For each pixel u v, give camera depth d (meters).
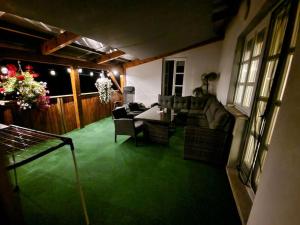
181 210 1.78
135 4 1.87
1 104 2.63
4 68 2.48
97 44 3.68
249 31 2.68
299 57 0.91
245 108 2.54
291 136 0.88
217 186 2.19
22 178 2.29
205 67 5.60
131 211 1.76
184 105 5.53
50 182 2.22
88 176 2.37
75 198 1.93
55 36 2.91
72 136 3.97
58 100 3.91
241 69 3.11
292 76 0.96
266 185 1.11
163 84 6.32
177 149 3.29
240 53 3.13
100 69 5.24
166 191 2.07
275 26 1.82
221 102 4.23
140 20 2.36
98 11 1.85
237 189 2.06
